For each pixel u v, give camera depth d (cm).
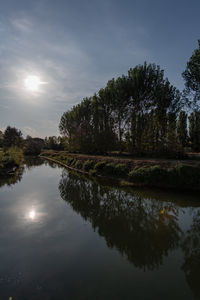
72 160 2680
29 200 1008
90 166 2009
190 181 1115
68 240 588
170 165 1267
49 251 523
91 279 414
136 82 2058
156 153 1972
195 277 425
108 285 395
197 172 1118
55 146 6425
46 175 1900
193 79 1553
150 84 2036
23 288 382
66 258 492
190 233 639
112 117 2473
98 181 1558
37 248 537
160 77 2031
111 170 1619
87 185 1422
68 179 1678
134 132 2198
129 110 2244
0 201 980
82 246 554
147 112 2116
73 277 419
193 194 1059
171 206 903
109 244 568
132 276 425
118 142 2427
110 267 457
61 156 3509
